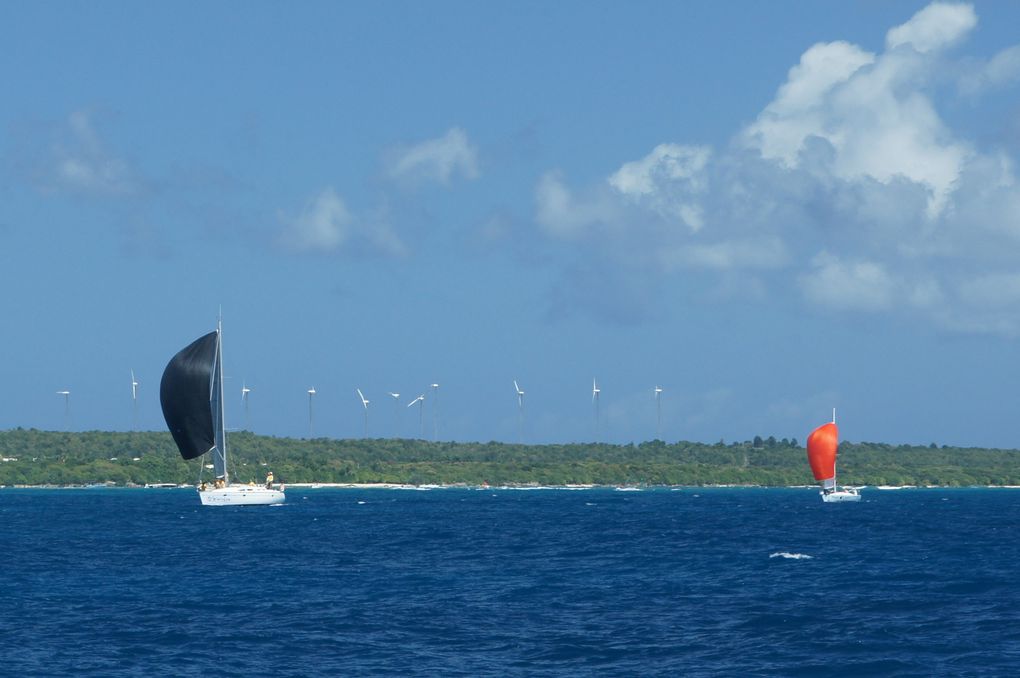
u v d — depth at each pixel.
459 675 142.62
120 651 159.25
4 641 166.50
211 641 166.00
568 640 165.00
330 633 172.00
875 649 156.75
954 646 158.12
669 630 172.88
